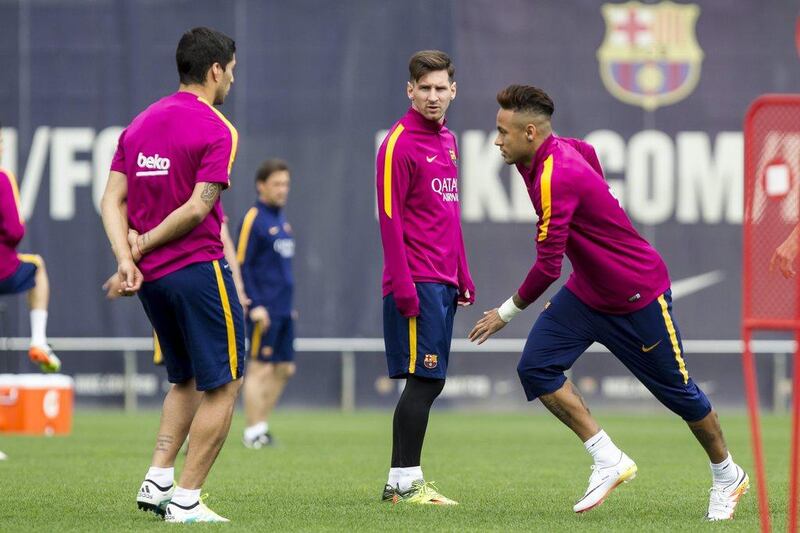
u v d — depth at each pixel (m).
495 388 53.25
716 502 20.02
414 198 22.08
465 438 39.56
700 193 53.53
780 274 17.28
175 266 18.41
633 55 53.59
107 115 53.56
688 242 53.47
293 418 49.75
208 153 18.44
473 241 53.31
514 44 53.47
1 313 52.34
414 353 22.00
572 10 53.50
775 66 53.62
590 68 53.56
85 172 53.41
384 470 28.52
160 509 19.58
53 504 21.38
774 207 17.27
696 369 53.34
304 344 53.31
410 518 19.56
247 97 53.31
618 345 20.44
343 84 53.44
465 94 53.38
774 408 53.12
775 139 15.41
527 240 53.34
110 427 43.66
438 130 22.39
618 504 21.94
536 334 20.66
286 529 18.05
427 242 22.08
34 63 53.44
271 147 53.31
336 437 39.56
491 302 53.22
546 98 19.92
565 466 29.95
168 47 53.59
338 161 53.38
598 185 19.81
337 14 53.44
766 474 27.64
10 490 23.64
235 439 39.22
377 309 53.44
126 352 53.16
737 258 53.41
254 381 36.16
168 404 19.88
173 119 18.64
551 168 19.69
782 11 53.56
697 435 20.23
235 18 53.44
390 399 53.44
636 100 53.59
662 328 20.05
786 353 53.00
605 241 19.84
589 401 53.25
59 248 53.25
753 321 15.04
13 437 38.62
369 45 53.47
